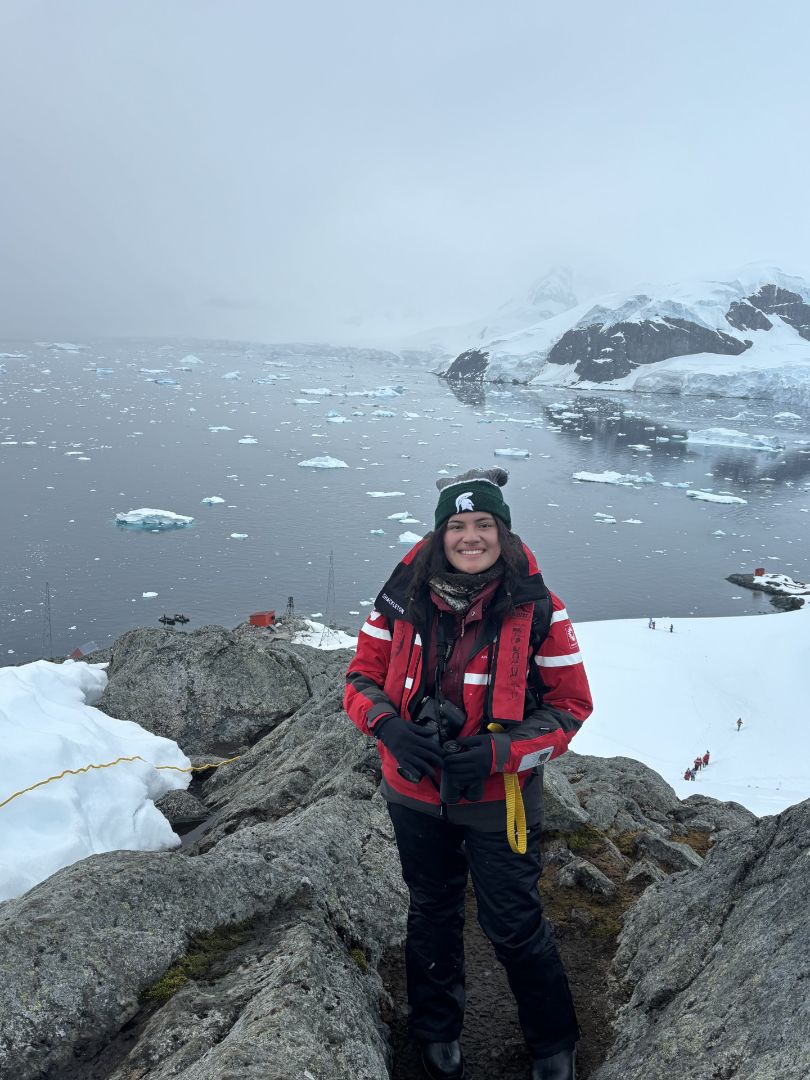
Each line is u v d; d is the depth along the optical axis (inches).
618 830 171.6
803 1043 68.4
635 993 104.9
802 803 108.7
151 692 270.5
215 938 99.6
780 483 4431.6
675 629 1877.5
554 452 5137.8
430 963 96.6
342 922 113.4
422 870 94.9
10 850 165.2
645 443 5679.1
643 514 3604.8
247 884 108.3
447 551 89.0
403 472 4266.7
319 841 128.6
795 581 2714.1
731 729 1419.8
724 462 5034.5
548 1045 92.7
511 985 94.2
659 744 1365.7
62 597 2290.8
